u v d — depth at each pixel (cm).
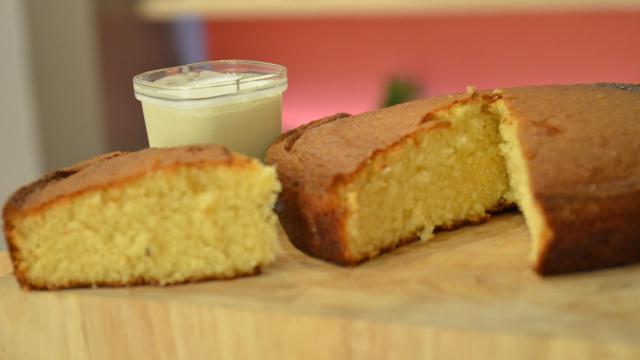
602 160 46
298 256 49
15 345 47
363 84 98
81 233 46
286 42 99
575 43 89
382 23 94
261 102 55
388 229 49
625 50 87
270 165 51
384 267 47
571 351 40
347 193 47
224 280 47
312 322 43
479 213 52
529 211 47
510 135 52
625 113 50
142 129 100
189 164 46
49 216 46
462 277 46
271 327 44
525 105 51
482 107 52
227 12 90
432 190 51
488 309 43
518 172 51
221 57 102
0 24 91
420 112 51
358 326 43
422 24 93
